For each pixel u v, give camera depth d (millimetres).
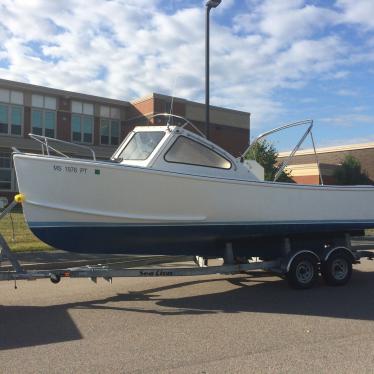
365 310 7016
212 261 10883
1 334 5766
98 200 7363
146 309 7051
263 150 22578
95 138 36562
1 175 32781
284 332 5844
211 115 38531
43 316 6609
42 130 34500
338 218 9258
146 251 8375
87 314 6727
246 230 8430
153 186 7609
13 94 33469
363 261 12109
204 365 4703
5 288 8445
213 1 14992
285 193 8688
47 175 7121
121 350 5164
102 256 11250
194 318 6539
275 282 9188
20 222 17625
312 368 4609
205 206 8008
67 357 4945
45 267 9812
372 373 4484
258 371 4539
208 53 15375
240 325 6180
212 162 8461
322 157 48875
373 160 45594
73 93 35406
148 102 35344
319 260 8883
